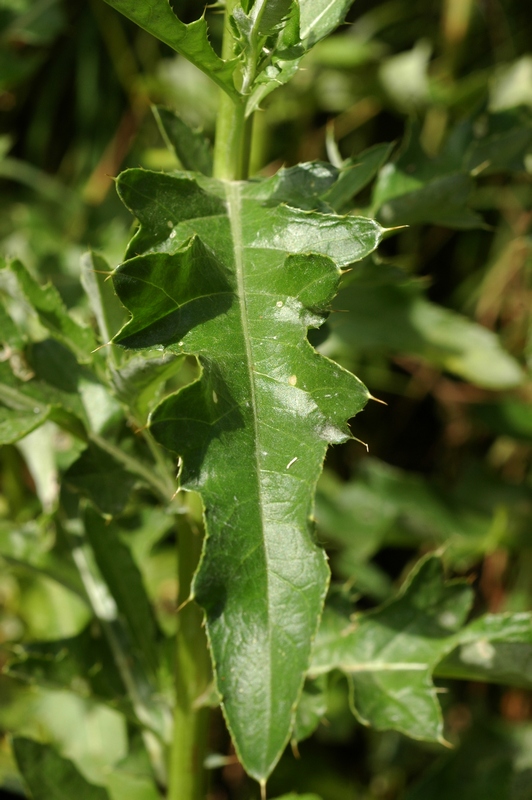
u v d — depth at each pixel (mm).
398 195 616
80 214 1069
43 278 935
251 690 487
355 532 885
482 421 939
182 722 590
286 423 502
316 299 509
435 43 1136
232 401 503
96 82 1209
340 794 846
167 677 616
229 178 560
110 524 616
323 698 593
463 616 600
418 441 1129
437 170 636
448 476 1101
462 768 728
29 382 588
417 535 906
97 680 614
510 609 954
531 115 648
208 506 494
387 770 874
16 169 1106
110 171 1173
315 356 504
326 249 516
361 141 1139
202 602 490
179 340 507
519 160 656
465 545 881
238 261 523
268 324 512
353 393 500
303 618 489
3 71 923
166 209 524
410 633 599
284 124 1045
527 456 1033
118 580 615
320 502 903
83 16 1200
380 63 986
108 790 623
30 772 601
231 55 550
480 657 594
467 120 644
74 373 592
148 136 1168
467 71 1121
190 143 578
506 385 854
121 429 583
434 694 582
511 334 1056
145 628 617
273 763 481
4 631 864
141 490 587
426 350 859
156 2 513
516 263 1041
